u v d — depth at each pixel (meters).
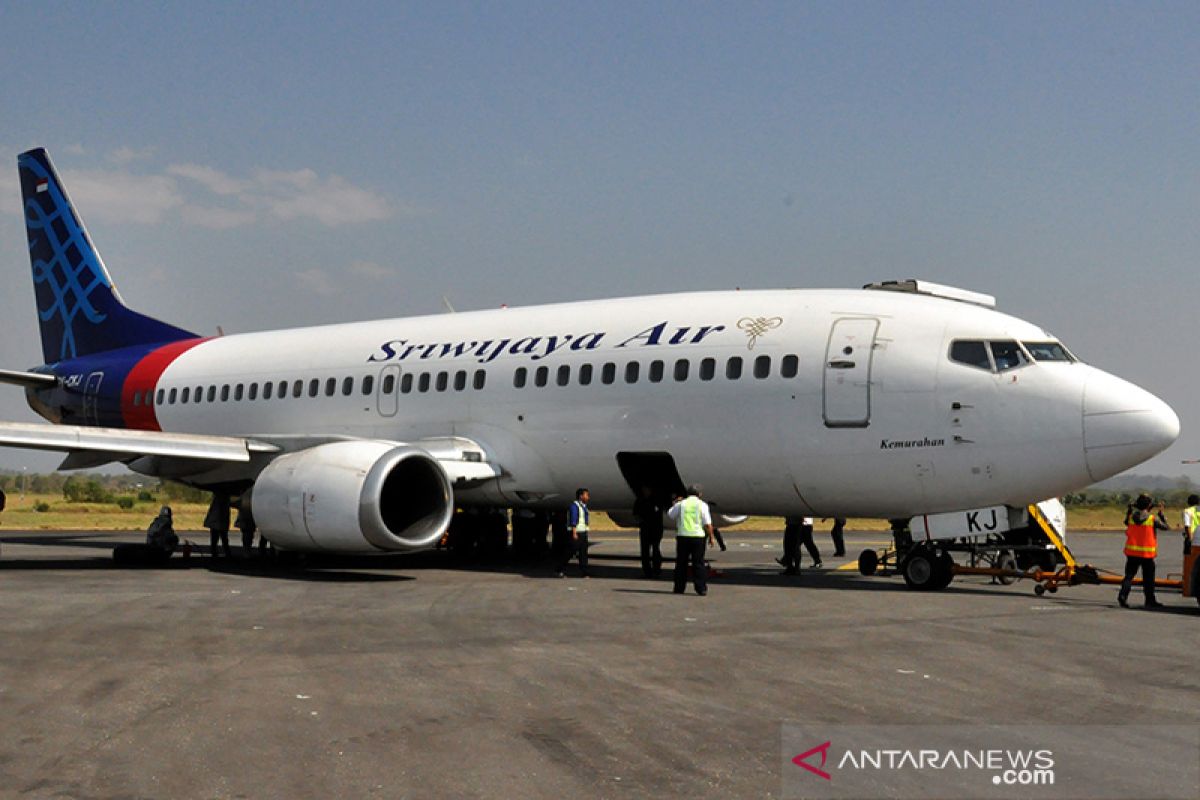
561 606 16.44
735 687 10.43
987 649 12.77
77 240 32.41
